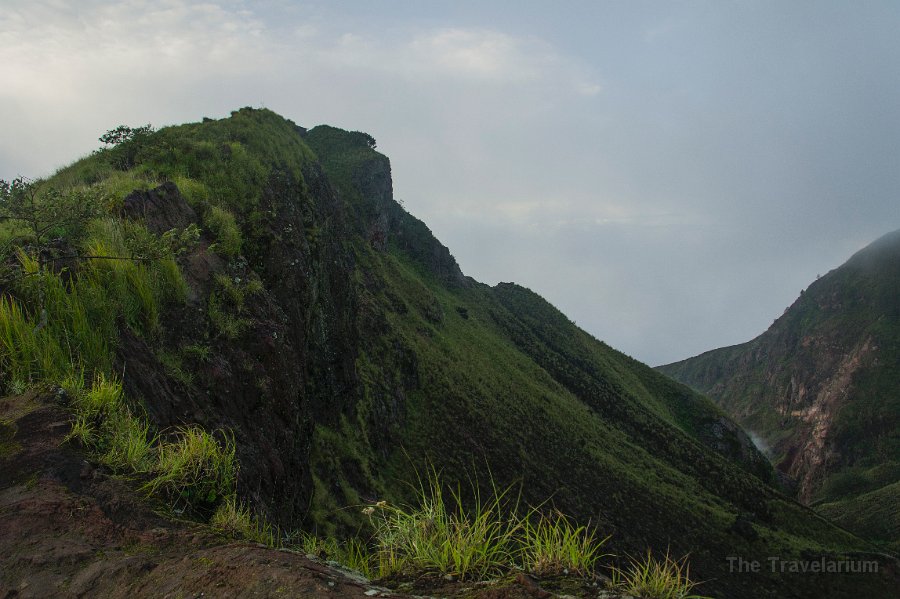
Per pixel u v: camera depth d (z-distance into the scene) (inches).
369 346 1877.5
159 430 230.4
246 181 779.4
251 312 460.1
